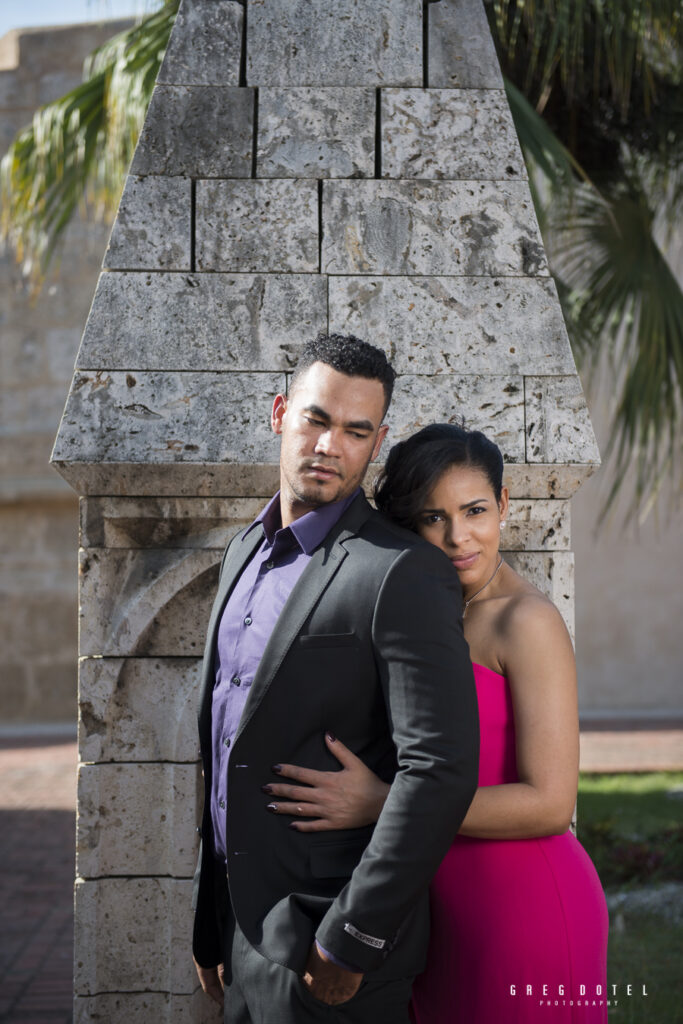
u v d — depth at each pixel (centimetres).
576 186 473
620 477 476
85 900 238
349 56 256
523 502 245
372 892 147
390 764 169
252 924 165
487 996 171
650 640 1172
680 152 498
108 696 242
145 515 242
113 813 242
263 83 254
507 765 177
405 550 166
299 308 245
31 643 1058
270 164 251
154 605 242
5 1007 349
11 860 551
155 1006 238
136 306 244
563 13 371
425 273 247
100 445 236
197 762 243
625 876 480
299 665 165
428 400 241
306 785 166
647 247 492
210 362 242
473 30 259
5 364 1052
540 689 173
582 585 1176
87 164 478
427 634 157
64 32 1035
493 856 175
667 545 1177
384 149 252
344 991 156
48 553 1062
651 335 467
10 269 1049
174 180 250
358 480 179
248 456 235
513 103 388
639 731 1000
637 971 356
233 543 206
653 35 420
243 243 248
